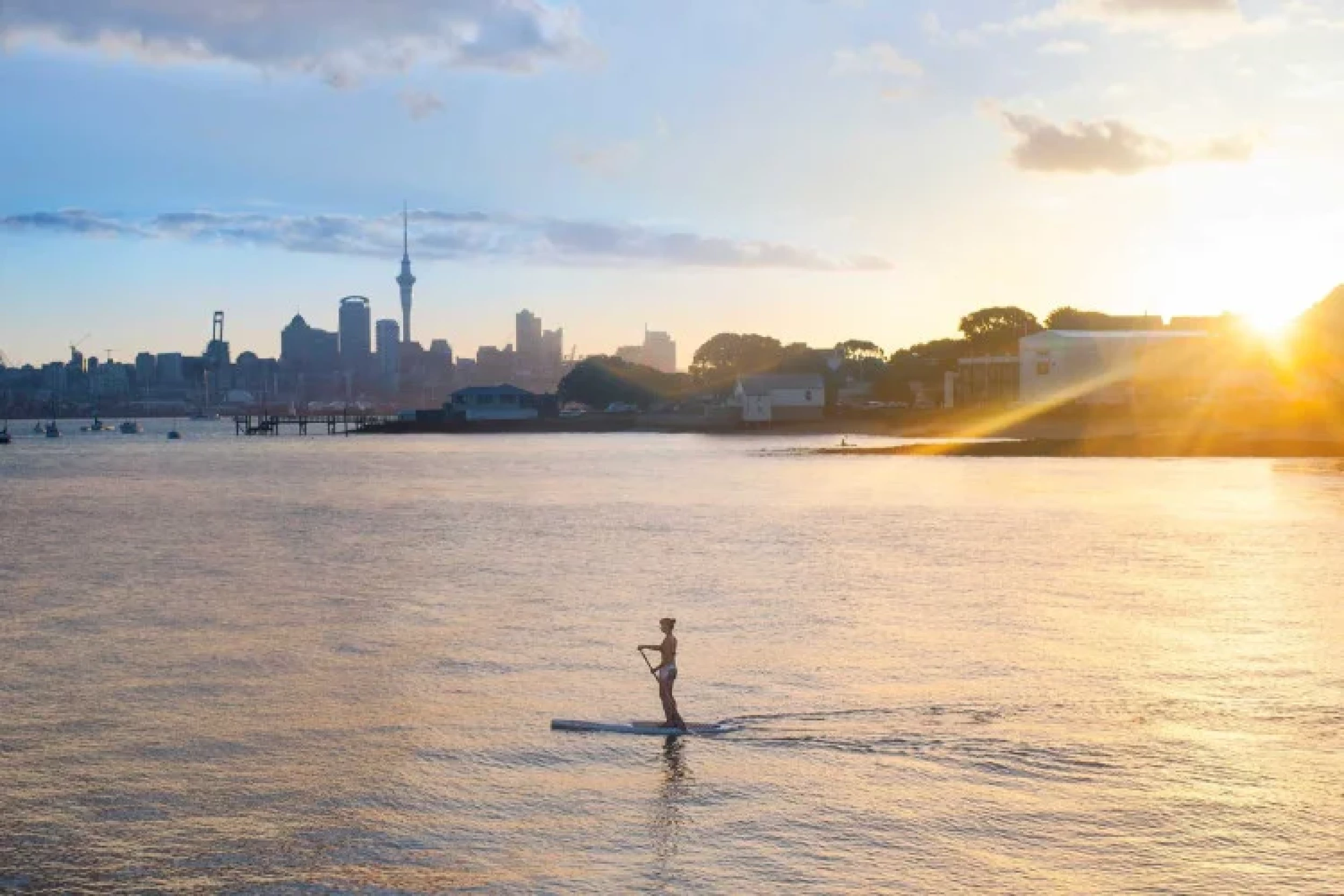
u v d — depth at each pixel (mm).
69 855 20047
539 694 30172
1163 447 132500
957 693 29672
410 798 22656
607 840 20516
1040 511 75438
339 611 42375
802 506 82000
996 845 19953
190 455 186625
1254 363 159250
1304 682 30453
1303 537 60531
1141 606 41312
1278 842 19891
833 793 22547
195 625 39844
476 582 49125
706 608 42188
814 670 32344
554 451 175875
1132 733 26078
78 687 31141
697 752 25219
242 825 21359
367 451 191250
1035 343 171625
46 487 113938
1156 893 18047
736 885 18625
